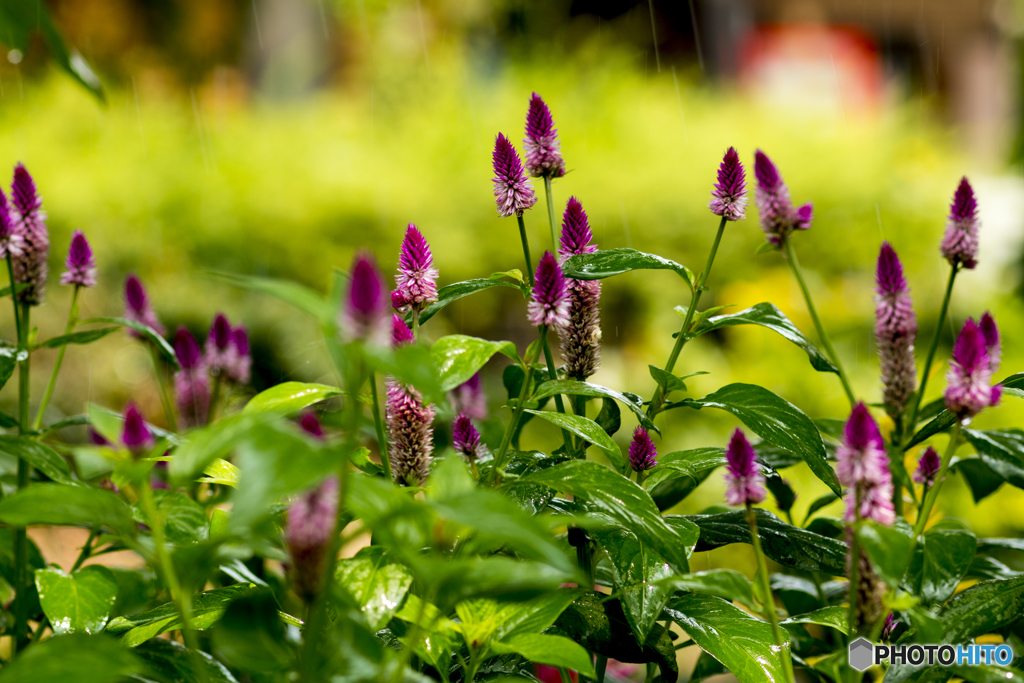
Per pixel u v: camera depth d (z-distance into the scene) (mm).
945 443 1729
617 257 1424
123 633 1387
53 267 3215
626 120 3836
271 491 1230
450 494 1288
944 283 3104
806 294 1420
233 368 1685
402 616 1321
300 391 1315
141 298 1661
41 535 2514
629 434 2615
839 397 2430
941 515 1593
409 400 1386
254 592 1374
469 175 3604
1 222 1468
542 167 1446
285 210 3391
